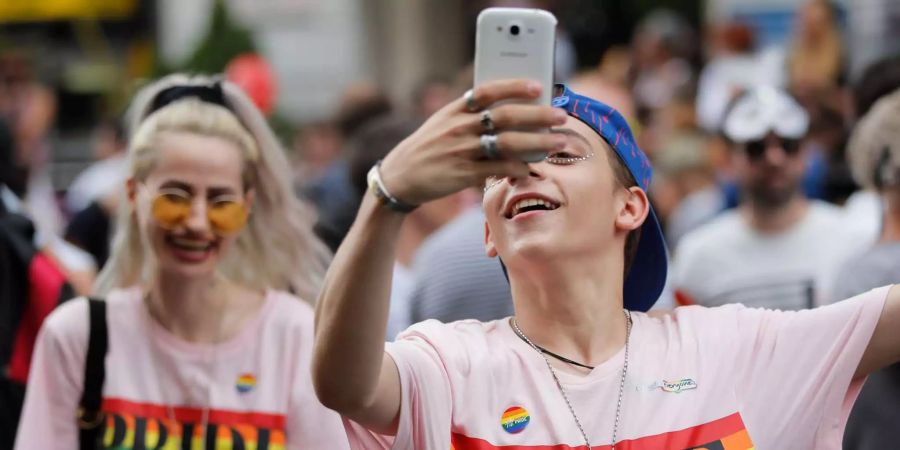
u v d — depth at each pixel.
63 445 4.03
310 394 4.00
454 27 15.04
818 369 3.03
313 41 14.53
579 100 3.03
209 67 11.23
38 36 14.80
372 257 2.63
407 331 3.09
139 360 4.06
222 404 4.01
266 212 4.32
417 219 5.84
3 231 4.74
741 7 11.30
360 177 6.01
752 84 9.36
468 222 4.96
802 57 9.58
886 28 9.38
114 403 4.03
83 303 4.11
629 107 6.11
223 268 4.29
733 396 3.00
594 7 15.46
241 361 4.05
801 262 5.84
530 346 3.03
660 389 2.99
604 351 3.05
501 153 2.53
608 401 2.97
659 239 3.22
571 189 2.95
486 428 2.92
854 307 3.06
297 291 4.39
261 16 14.51
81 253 6.94
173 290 4.05
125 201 4.31
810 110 7.75
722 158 7.04
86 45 14.75
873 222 5.87
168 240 4.06
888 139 4.45
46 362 4.07
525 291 3.03
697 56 11.96
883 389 4.12
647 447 2.93
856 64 9.48
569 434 2.92
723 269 5.93
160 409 4.02
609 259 3.06
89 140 14.59
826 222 5.89
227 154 4.13
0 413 4.66
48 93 13.73
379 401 2.81
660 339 3.09
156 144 4.10
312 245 4.42
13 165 5.73
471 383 2.95
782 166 5.78
